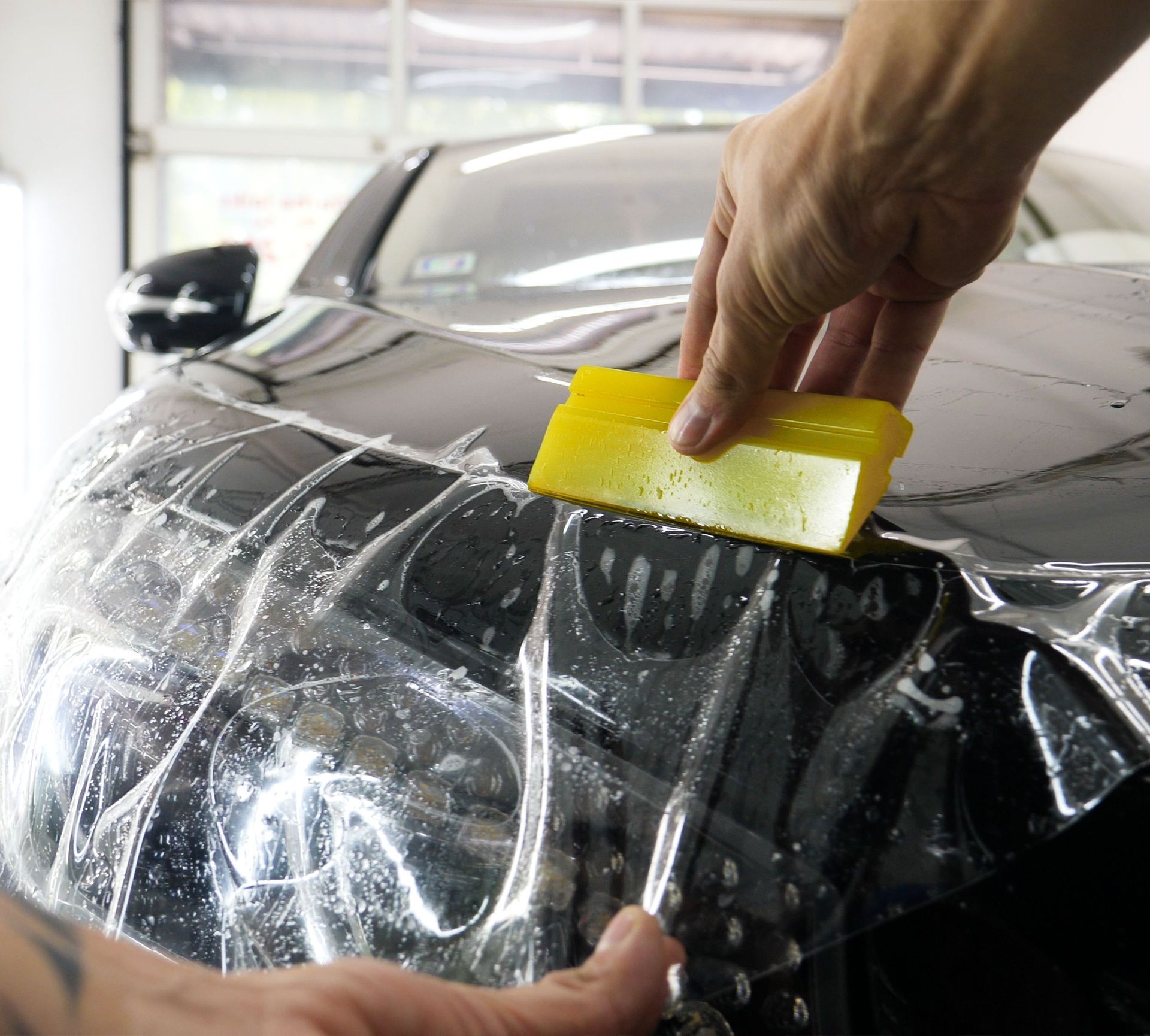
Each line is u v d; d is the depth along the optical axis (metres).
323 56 3.53
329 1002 0.20
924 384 0.50
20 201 3.47
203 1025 0.18
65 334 3.54
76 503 0.58
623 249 0.94
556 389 0.52
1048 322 0.56
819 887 0.31
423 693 0.38
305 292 0.95
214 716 0.41
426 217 1.02
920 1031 0.31
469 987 0.25
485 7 3.54
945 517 0.39
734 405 0.40
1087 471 0.40
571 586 0.39
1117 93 3.31
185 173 3.53
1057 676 0.32
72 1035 0.17
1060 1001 0.31
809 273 0.38
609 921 0.33
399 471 0.48
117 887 0.41
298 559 0.44
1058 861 0.31
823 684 0.34
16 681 0.51
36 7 3.42
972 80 0.31
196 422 0.60
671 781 0.34
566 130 1.16
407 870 0.35
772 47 3.69
